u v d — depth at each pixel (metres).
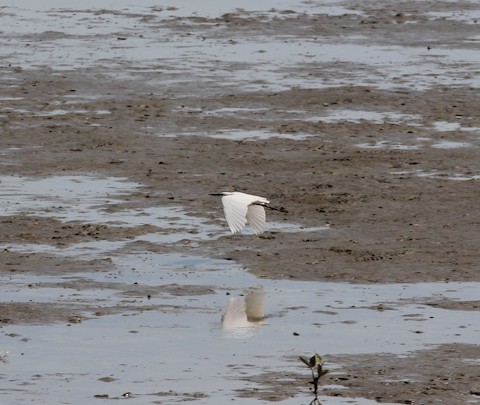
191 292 16.98
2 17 40.66
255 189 22.81
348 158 24.91
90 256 18.66
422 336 15.12
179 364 14.09
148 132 26.86
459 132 27.12
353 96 30.23
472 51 36.56
